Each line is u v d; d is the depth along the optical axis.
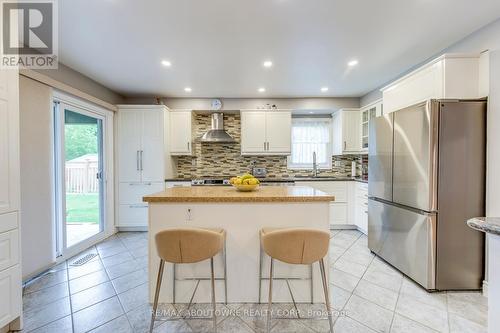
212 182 4.12
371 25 2.11
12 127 1.61
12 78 1.62
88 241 3.31
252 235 1.95
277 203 1.94
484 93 2.09
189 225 1.95
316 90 4.00
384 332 1.63
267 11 1.91
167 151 4.18
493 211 1.96
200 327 1.68
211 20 2.03
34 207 2.40
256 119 4.40
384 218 2.72
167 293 1.97
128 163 4.00
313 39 2.35
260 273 1.92
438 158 2.07
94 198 3.65
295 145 4.84
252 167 4.73
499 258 1.02
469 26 2.13
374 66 3.00
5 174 1.56
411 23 2.08
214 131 4.43
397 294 2.08
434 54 2.68
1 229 1.54
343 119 4.35
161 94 4.21
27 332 1.63
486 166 2.03
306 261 1.49
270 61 2.85
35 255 2.41
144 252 3.12
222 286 1.97
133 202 4.00
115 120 3.98
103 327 1.69
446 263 2.10
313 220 1.94
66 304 1.95
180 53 2.64
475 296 2.04
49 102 2.58
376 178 2.87
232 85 3.72
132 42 2.39
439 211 2.08
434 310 1.86
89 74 3.24
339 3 1.82
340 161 4.84
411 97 2.52
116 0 1.77
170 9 1.88
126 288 2.21
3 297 1.54
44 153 2.51
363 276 2.41
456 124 2.06
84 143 3.40
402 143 2.40
